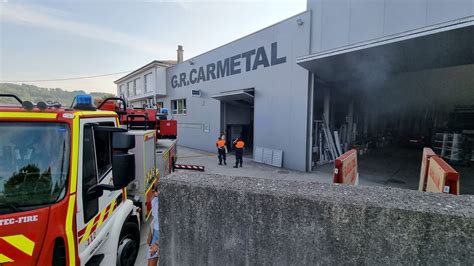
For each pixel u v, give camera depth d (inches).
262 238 60.4
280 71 433.7
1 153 77.9
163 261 72.0
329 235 54.4
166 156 270.1
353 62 333.7
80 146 90.4
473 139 458.6
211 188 65.3
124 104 254.8
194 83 697.0
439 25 223.3
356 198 54.6
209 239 66.2
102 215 108.4
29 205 75.8
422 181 162.4
